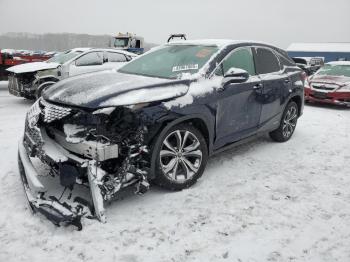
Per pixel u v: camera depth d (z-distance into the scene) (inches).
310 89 391.9
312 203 140.9
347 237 118.0
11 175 158.1
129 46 781.3
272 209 134.6
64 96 128.5
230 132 167.5
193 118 144.2
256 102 179.9
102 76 153.7
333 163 190.2
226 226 121.7
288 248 111.0
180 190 146.1
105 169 122.5
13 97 403.5
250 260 104.9
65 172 117.9
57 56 388.5
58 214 112.0
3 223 118.3
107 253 105.1
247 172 171.0
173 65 165.2
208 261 103.6
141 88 130.8
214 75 157.2
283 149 211.6
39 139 126.2
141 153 125.7
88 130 118.3
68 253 104.3
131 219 123.0
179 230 118.2
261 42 200.5
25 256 102.4
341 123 300.0
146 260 103.0
